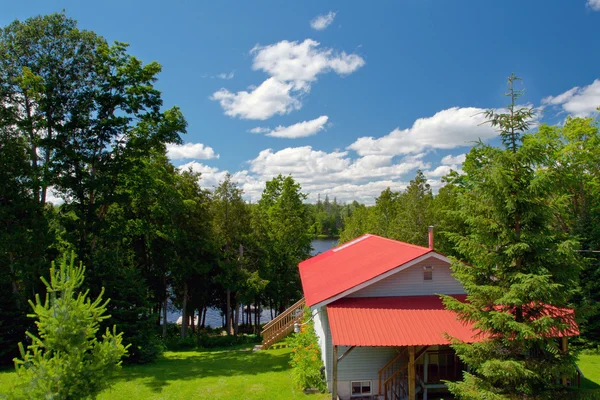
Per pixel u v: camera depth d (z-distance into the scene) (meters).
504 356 10.44
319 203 173.62
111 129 24.39
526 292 9.80
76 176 23.73
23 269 20.75
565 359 10.15
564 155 26.75
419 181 36.31
